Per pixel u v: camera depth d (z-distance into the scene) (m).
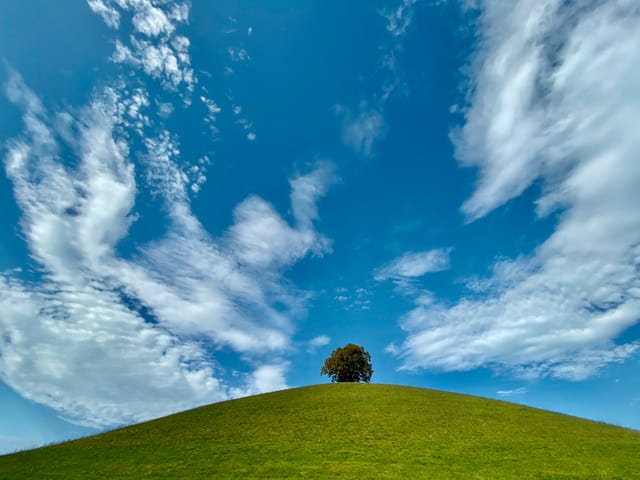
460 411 41.38
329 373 81.38
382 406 42.97
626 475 23.31
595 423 39.81
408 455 27.09
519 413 41.56
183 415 45.75
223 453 28.75
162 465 26.34
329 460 26.25
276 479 22.69
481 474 23.44
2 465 28.09
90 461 28.28
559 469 24.41
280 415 40.81
